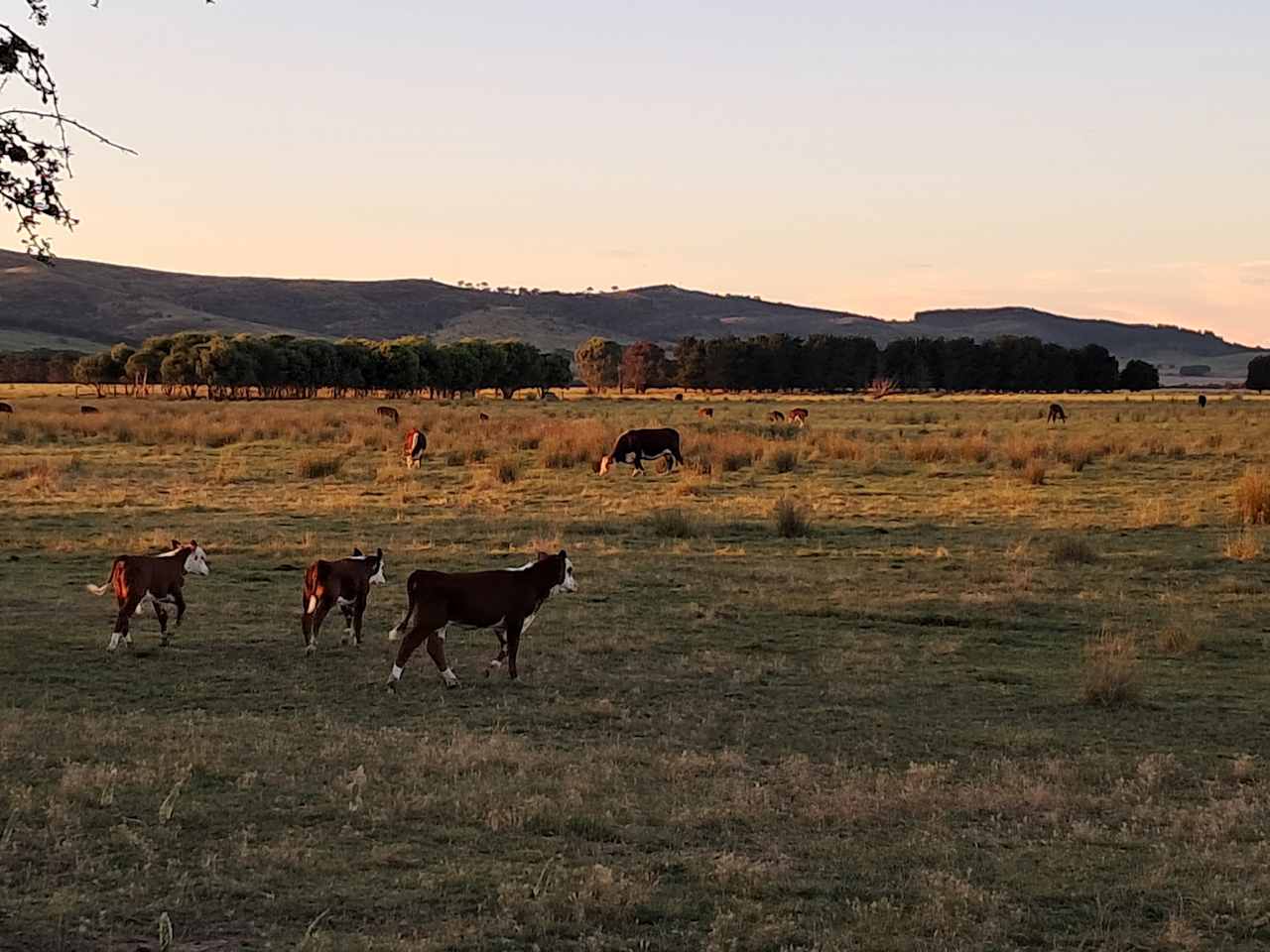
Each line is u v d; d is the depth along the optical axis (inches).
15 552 871.1
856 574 818.8
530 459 1637.6
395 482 1373.0
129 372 4510.3
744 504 1189.1
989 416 2886.3
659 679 545.0
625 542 954.1
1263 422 2406.5
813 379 5718.5
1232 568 842.2
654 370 6097.4
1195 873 304.5
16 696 494.3
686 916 271.4
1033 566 853.2
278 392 4552.2
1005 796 368.2
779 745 443.5
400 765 387.9
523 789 360.8
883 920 267.7
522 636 632.4
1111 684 513.0
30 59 426.3
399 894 276.4
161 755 383.6
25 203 433.1
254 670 548.1
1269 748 450.6
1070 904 284.0
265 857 296.0
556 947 251.4
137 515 1085.8
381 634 631.8
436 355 4793.3
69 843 296.0
